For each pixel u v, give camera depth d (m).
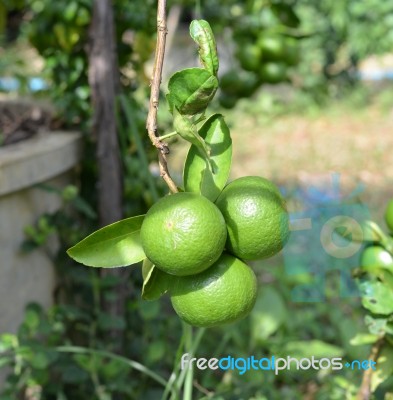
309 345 0.74
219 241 0.31
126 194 0.73
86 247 0.34
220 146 0.35
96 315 0.72
